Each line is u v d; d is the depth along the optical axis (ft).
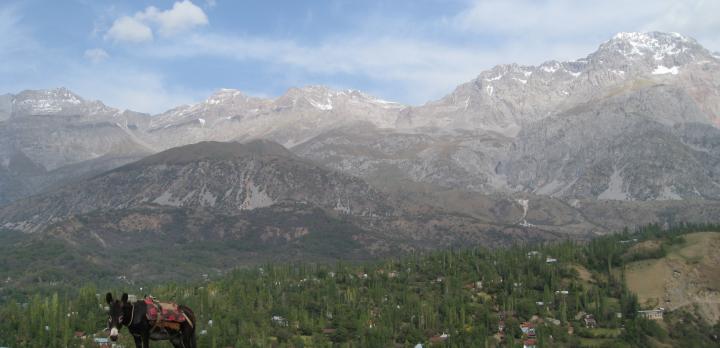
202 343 564.71
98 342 644.27
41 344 645.92
